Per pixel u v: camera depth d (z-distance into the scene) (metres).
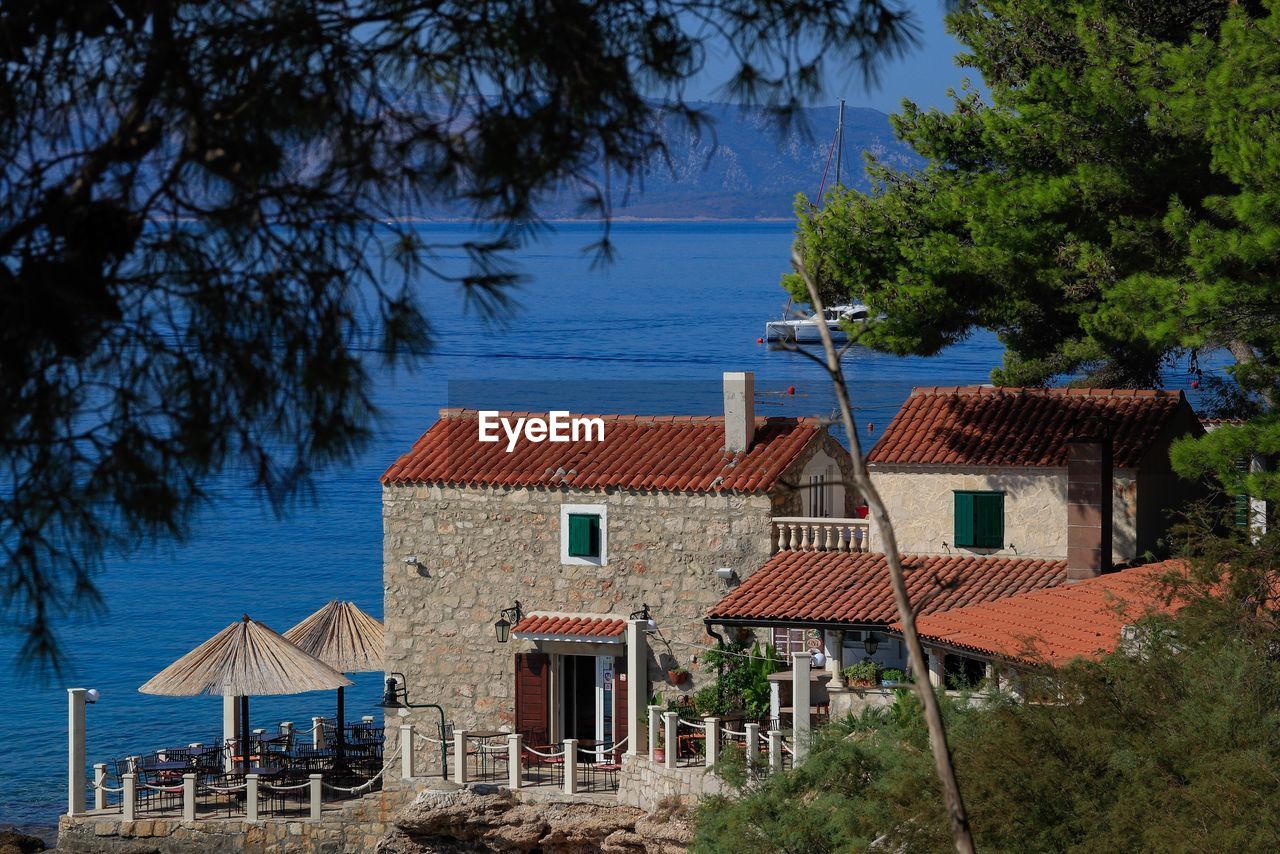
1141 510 76.44
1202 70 61.81
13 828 106.25
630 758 77.38
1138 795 41.50
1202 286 57.47
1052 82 71.62
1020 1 86.50
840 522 82.06
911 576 78.62
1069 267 74.06
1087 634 60.94
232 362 15.88
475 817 79.25
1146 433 78.81
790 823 49.59
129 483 15.73
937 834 43.09
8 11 15.75
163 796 88.00
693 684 83.25
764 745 74.12
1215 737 42.62
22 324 15.17
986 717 46.62
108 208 15.62
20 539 15.71
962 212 76.56
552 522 85.81
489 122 16.09
